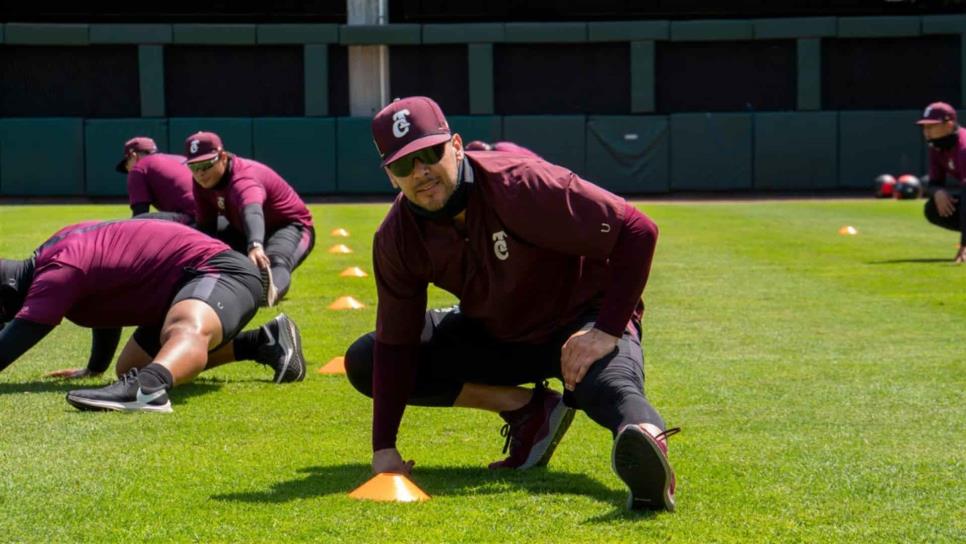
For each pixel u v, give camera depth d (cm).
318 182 2555
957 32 2591
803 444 455
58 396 548
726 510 359
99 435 466
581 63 2673
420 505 365
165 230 556
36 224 1695
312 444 459
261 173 855
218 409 525
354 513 356
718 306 871
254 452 443
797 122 2580
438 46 2659
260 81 2655
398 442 469
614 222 353
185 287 545
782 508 362
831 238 1453
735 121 2578
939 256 1212
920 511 360
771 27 2611
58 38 2566
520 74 2680
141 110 2594
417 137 340
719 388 575
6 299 531
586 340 360
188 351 527
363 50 2647
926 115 1170
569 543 325
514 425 425
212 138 790
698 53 2669
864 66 2652
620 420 347
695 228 1634
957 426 487
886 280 1015
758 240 1434
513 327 392
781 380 595
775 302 891
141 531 338
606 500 371
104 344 603
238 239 859
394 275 381
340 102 2666
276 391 571
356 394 563
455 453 450
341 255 1272
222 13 2858
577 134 2588
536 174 353
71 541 329
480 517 351
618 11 2844
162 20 2859
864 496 377
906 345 698
